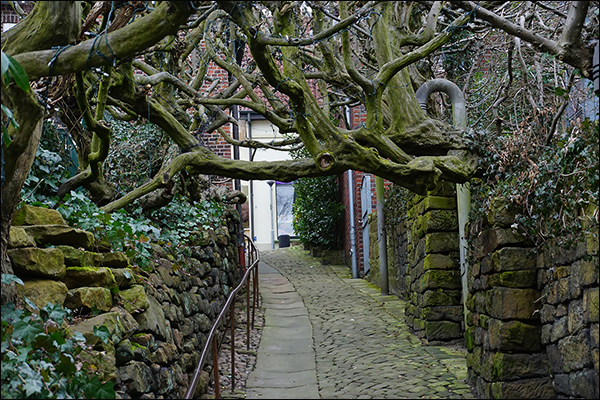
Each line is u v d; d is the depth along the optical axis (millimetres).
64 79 4668
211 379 5750
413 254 7945
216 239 8312
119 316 3617
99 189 5828
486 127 7297
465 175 5625
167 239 5820
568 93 4328
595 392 3535
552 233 4125
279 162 5609
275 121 6094
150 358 3873
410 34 6211
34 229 3629
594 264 3473
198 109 7633
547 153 4480
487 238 4828
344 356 6488
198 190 7879
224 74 12125
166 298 4840
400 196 9148
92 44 3016
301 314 9125
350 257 14383
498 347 4469
